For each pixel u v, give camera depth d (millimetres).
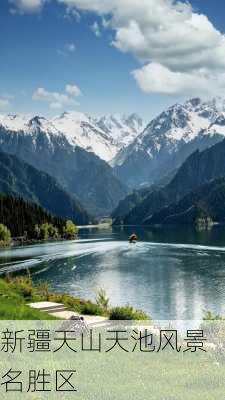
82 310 49875
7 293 55094
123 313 42562
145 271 119812
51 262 145125
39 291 67375
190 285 97250
